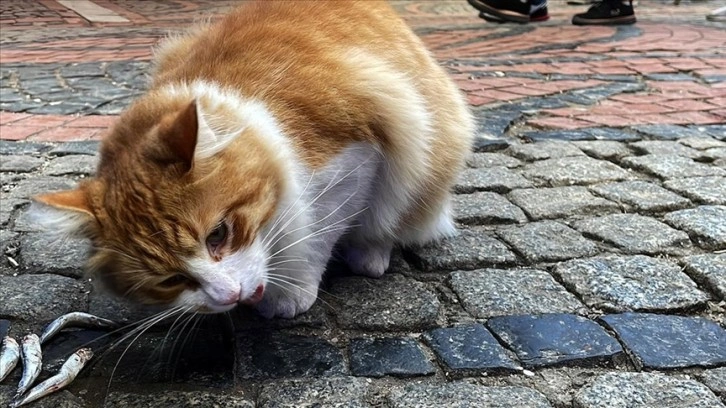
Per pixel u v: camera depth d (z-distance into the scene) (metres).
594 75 5.64
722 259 2.50
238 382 1.93
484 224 2.93
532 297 2.32
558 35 7.77
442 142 2.56
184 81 2.17
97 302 2.34
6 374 1.95
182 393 1.88
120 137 1.98
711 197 3.08
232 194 1.84
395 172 2.33
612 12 8.52
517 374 1.93
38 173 3.57
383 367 1.98
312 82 2.15
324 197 2.18
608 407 1.76
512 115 4.46
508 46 7.09
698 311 2.22
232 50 2.28
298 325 2.21
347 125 2.14
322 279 2.48
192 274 1.84
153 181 1.79
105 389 1.91
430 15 10.12
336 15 2.52
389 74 2.32
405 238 2.63
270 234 2.00
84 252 2.57
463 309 2.27
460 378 1.92
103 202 1.86
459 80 5.47
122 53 6.90
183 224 1.79
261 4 2.61
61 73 5.94
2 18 9.84
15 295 2.35
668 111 4.54
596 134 4.07
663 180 3.33
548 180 3.38
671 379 1.87
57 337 2.14
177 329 2.19
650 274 2.42
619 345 2.03
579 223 2.88
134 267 1.86
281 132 2.04
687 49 6.76
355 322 2.21
